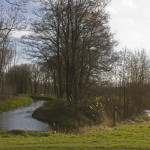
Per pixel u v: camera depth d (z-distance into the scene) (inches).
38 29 830.5
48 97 2066.9
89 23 788.0
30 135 419.8
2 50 1278.3
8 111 1048.2
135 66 842.2
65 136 395.9
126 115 764.6
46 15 834.2
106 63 836.0
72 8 798.5
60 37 870.4
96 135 391.2
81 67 884.6
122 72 816.9
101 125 539.2
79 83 905.5
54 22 853.2
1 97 1450.5
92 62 832.3
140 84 855.7
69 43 875.4
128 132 412.8
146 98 932.0
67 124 677.3
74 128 621.3
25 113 983.0
